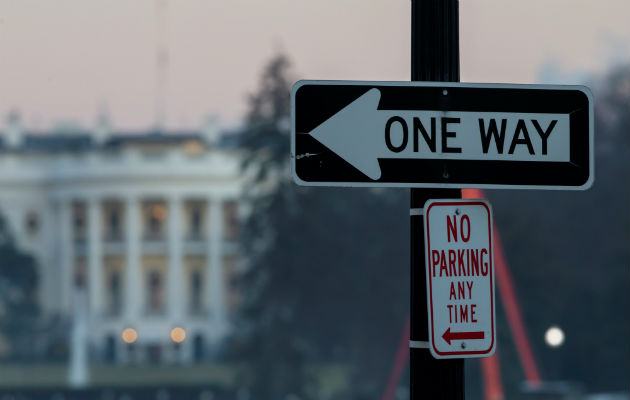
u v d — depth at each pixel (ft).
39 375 632.38
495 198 416.87
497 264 363.97
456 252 29.01
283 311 444.96
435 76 29.32
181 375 613.93
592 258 430.61
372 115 28.86
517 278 367.66
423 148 28.99
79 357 483.10
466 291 28.99
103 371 614.75
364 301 451.53
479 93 29.19
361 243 456.45
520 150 29.32
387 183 28.86
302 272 447.01
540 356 367.04
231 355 618.85
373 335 451.53
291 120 28.71
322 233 451.53
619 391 393.29
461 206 29.07
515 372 332.60
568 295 389.19
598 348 394.93
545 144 29.40
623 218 428.56
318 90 28.76
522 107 29.37
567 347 385.91
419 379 29.04
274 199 452.76
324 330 452.35
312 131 28.73
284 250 447.83
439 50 29.35
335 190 461.37
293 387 439.63
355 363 457.68
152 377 613.52
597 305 401.70
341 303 451.53
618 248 417.28
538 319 370.32
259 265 449.89
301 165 28.68
